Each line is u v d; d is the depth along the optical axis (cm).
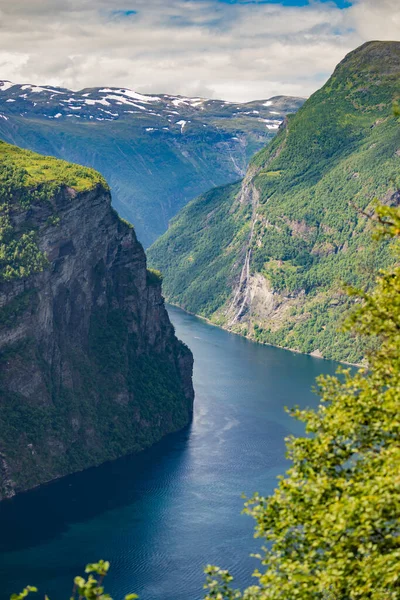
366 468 5612
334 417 5922
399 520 5159
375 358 6181
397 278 6175
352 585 5091
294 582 5275
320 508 5425
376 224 6103
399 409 5603
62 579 16538
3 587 16162
